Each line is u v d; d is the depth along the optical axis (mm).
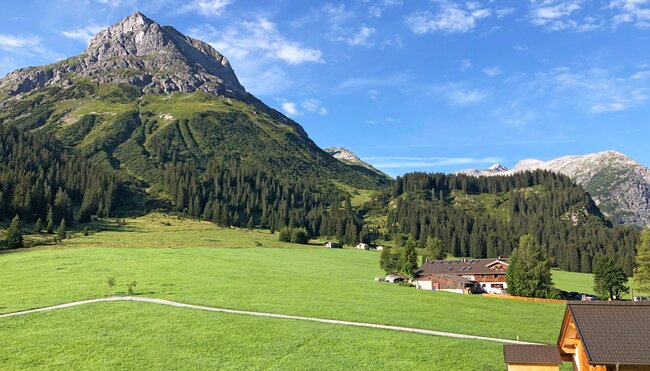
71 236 159500
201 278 92125
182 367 44531
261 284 88938
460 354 48469
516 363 34094
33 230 163875
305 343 51375
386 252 128125
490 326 62469
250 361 46188
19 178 198625
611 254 198125
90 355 47000
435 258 172375
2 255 113625
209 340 51875
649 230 105500
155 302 68812
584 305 30094
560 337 33500
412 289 95375
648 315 28531
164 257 118625
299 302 72438
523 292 104438
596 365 27750
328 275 112000
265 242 190625
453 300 83625
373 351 49094
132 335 53062
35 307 64938
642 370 27188
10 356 46344
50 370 43375
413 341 52562
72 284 81062
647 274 101375
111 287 78500
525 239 110438
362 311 67750
